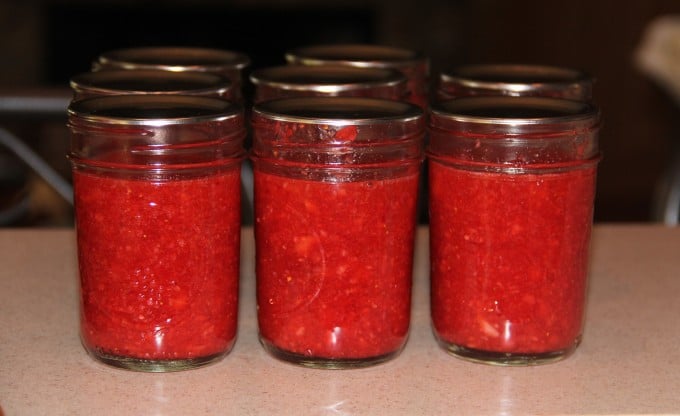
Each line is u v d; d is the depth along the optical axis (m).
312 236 0.86
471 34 4.31
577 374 0.88
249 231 1.28
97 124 0.82
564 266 0.89
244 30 4.27
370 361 0.88
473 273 0.89
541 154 0.86
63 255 1.21
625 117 4.23
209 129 0.83
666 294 1.10
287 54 1.10
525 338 0.89
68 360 0.90
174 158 0.83
